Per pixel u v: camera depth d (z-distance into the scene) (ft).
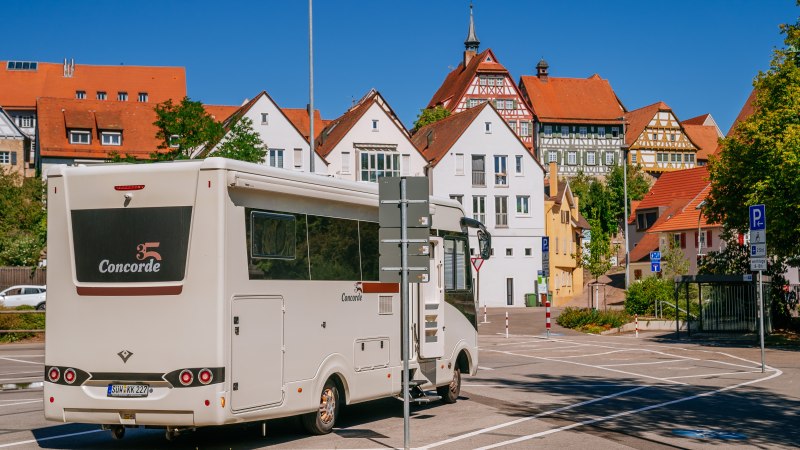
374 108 223.10
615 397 57.57
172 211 36.70
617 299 236.02
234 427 45.27
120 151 284.61
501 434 42.42
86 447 39.37
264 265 38.32
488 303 235.20
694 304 140.77
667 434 42.65
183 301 36.19
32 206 201.16
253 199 38.01
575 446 39.09
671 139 376.89
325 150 219.20
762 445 39.88
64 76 374.22
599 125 370.12
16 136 317.22
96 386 37.17
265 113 207.10
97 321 37.22
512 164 238.07
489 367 79.66
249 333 37.24
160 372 36.22
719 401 55.57
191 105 143.84
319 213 42.32
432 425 45.50
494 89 353.92
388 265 37.68
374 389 45.75
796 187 102.47
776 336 116.88
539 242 239.91
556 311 193.57
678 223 231.09
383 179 37.88
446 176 230.89
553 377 70.79
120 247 37.22
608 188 332.19
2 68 375.25
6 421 47.32
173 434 37.42
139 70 380.58
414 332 49.44
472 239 230.89
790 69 113.19
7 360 87.81
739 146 117.70
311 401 40.88
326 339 42.14
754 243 75.00
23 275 165.17
